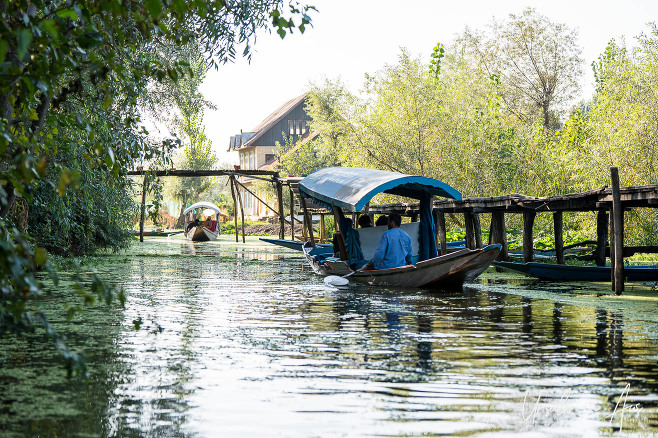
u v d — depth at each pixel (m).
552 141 29.02
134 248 30.39
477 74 36.25
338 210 14.75
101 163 7.42
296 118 65.31
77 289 3.69
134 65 7.43
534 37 39.41
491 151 28.00
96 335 7.73
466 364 6.27
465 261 12.09
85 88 6.39
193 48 14.18
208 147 64.50
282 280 15.25
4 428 4.34
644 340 7.51
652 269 13.69
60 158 10.99
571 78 39.69
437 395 5.18
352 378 5.73
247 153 70.69
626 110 21.41
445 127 29.64
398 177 13.44
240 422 4.51
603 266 14.80
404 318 9.23
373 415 4.67
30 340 7.28
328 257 18.70
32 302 10.40
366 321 8.95
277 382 5.57
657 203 11.18
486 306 10.51
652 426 4.44
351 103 31.14
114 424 4.45
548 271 14.64
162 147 9.62
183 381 5.61
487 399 5.09
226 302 11.02
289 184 31.20
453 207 18.44
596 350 6.94
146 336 7.71
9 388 5.31
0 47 3.08
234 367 6.13
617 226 11.85
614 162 20.83
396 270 12.99
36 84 3.74
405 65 30.50
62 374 5.78
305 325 8.62
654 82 21.42
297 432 4.31
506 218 28.02
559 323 8.76
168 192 64.56
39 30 3.43
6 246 3.18
